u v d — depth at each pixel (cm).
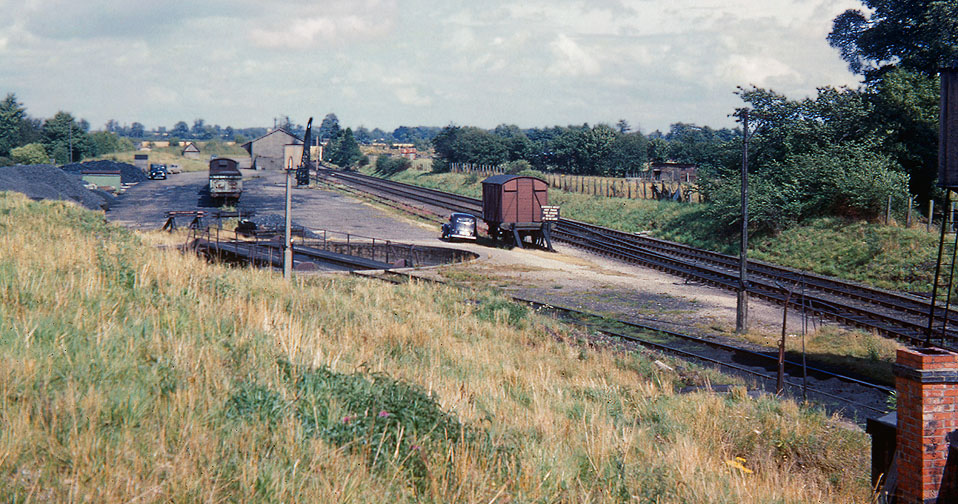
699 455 1027
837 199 4550
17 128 14675
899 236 3919
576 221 6588
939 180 1006
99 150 16750
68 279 1213
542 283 3625
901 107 5100
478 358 1593
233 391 760
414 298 2595
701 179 6078
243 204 7450
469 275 3753
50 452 529
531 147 11962
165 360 820
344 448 675
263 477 551
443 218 6631
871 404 1717
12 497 461
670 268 4062
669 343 2384
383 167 13862
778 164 5159
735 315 2877
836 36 6003
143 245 2286
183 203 7469
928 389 670
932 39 5272
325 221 6281
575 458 829
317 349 1101
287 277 2544
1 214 2814
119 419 621
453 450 729
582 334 2314
